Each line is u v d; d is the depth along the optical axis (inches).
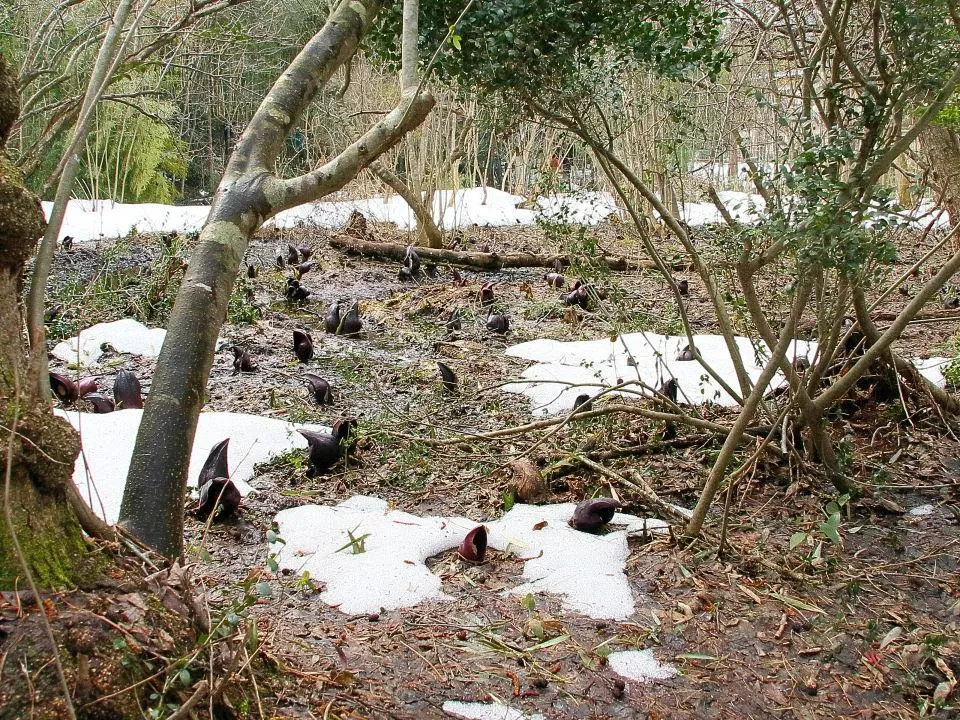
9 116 79.5
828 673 109.1
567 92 136.7
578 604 120.9
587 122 152.7
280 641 105.6
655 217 407.8
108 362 228.2
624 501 152.9
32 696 66.0
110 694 69.0
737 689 105.3
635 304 299.4
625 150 375.9
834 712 102.1
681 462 168.9
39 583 72.7
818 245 119.1
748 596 125.0
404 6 125.9
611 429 178.7
